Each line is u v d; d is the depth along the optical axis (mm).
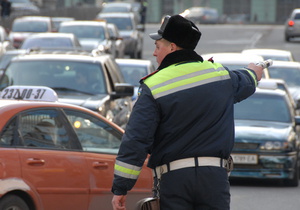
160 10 199500
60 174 16469
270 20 198000
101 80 27938
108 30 74812
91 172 17156
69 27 71688
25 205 15867
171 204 10984
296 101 45094
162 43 11305
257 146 27516
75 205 16797
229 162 11414
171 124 10977
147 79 11117
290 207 23219
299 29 111750
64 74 28016
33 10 129000
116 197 10898
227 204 11070
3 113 16016
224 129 11156
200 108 11031
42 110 16812
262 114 30109
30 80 27812
